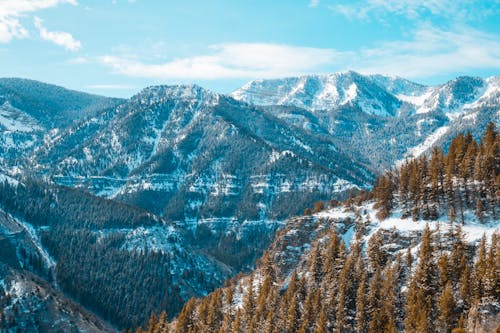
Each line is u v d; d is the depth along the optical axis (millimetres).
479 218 190250
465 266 167250
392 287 173500
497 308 150750
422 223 198750
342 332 173000
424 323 152875
